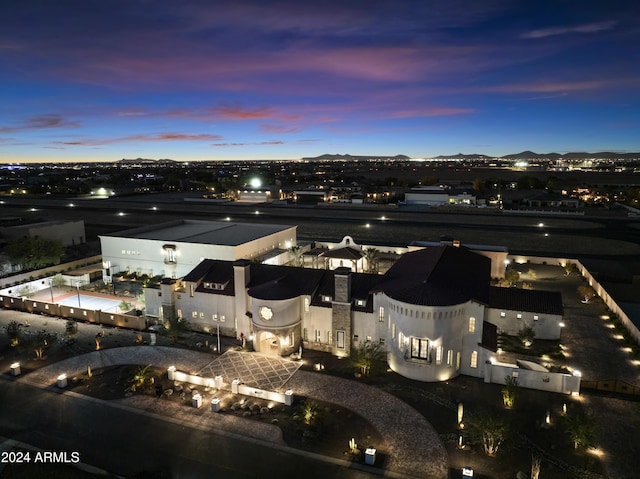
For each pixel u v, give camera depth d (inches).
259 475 1197.1
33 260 3189.0
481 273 2085.4
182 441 1350.9
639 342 1969.7
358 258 3070.9
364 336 1894.7
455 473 1203.2
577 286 2913.4
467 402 1546.5
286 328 1904.5
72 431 1398.9
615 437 1349.7
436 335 1652.3
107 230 4977.9
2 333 2180.1
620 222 5354.3
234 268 2026.3
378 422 1438.2
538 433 1371.8
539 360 1876.2
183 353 1958.7
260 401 1574.8
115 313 2298.2
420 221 5536.4
